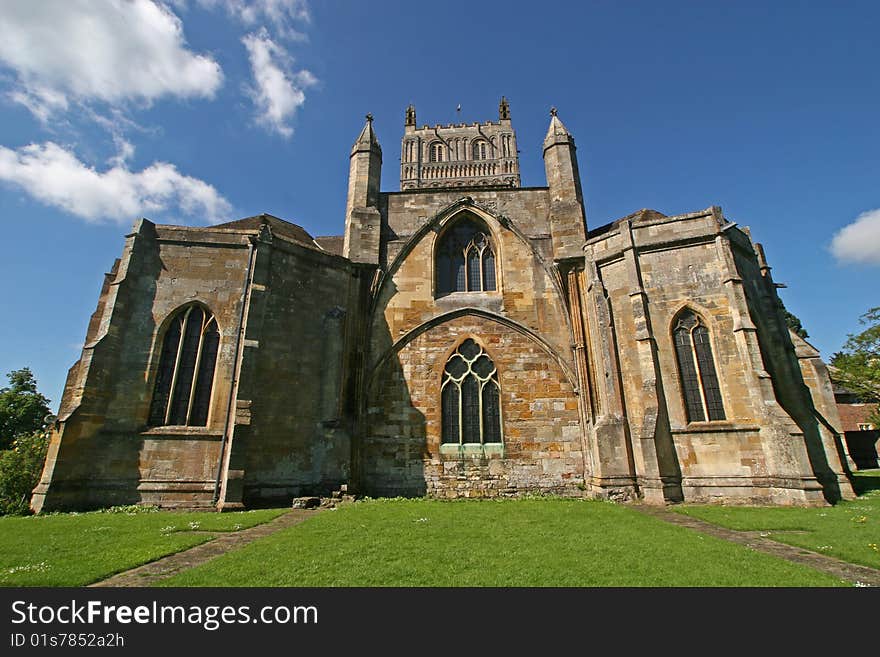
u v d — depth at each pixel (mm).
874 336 41312
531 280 24750
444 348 24031
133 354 19328
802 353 27672
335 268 23828
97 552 10148
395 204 26594
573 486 21547
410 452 22516
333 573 8203
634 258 21656
